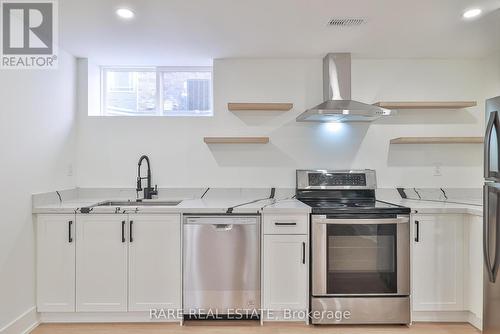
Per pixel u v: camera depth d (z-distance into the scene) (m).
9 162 2.35
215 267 2.67
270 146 3.38
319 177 3.30
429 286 2.68
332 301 2.65
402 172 3.38
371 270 2.66
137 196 3.35
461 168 3.38
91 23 2.53
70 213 2.65
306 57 3.31
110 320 2.72
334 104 3.05
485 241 2.21
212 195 3.38
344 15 2.41
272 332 2.57
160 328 2.63
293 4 2.25
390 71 3.37
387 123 3.39
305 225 2.67
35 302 2.62
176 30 2.67
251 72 3.36
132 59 3.36
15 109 2.41
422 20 2.49
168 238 2.67
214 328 2.63
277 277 2.68
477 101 3.37
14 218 2.40
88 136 3.36
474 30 2.67
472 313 2.67
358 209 2.65
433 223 2.69
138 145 3.38
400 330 2.61
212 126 3.39
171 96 3.60
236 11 2.35
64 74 3.10
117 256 2.67
